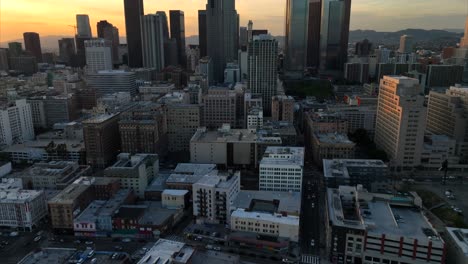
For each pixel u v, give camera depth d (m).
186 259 183.50
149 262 179.75
